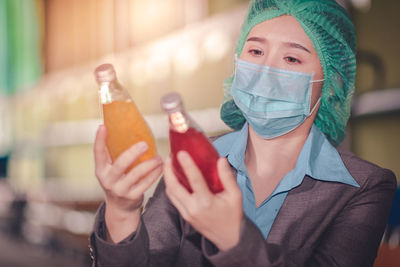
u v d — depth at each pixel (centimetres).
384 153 317
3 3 977
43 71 905
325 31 125
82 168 753
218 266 89
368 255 117
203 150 88
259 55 127
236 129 154
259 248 89
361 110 323
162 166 95
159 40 577
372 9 321
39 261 554
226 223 87
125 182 92
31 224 712
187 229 116
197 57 499
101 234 103
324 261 114
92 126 730
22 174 927
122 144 93
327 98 135
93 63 741
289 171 126
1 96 1001
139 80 614
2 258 575
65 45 839
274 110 124
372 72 322
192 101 505
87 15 769
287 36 124
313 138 126
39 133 886
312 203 118
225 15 457
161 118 551
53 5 866
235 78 132
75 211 660
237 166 124
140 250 102
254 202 120
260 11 126
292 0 121
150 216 126
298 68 125
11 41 971
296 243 115
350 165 126
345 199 120
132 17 645
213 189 89
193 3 517
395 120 310
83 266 512
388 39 312
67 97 812
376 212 121
